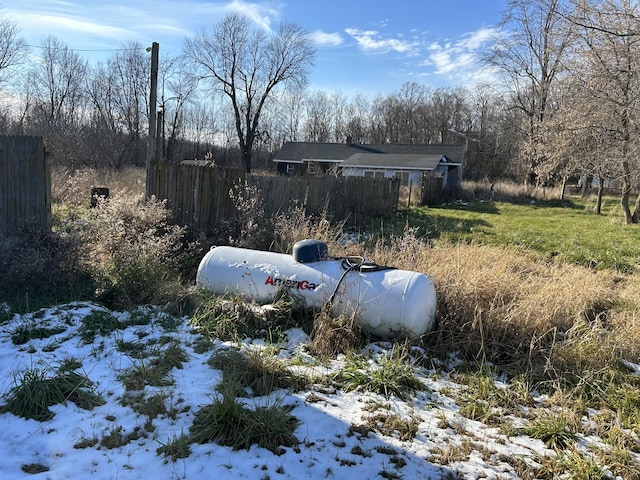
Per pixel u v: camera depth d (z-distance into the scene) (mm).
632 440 3299
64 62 41969
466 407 3604
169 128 48250
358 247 7379
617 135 15508
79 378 3408
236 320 4809
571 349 4578
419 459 2846
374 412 3396
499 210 21641
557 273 7316
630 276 8383
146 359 3922
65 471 2477
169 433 2912
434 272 5664
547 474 2818
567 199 28188
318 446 2898
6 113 34844
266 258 5562
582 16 12664
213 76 44938
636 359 4742
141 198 8438
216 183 8742
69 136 28531
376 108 65500
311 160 42625
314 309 5070
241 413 3002
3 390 3295
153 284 5652
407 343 4574
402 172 35906
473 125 60750
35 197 6312
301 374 3871
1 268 5270
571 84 16422
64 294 5406
